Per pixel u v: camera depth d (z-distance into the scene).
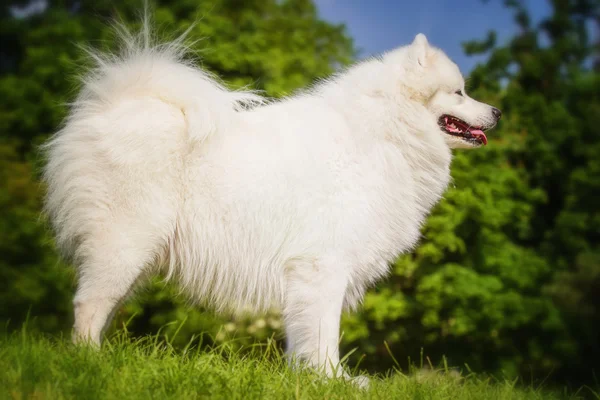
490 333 10.38
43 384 3.15
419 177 4.79
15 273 9.78
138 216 4.21
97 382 3.24
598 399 4.73
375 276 4.64
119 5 10.96
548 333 11.43
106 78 4.41
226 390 3.40
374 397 3.65
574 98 14.20
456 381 4.50
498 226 10.68
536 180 13.40
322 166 4.40
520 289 10.95
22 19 13.31
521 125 13.13
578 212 12.73
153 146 4.23
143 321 9.12
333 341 4.32
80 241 4.32
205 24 10.02
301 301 4.36
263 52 10.14
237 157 4.36
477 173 10.72
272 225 4.37
